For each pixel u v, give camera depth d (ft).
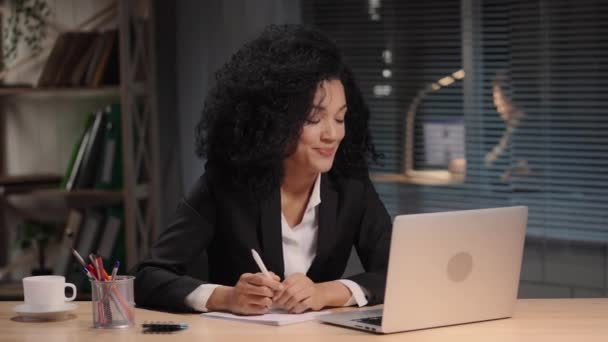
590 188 11.25
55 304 6.41
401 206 12.63
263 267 6.47
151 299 6.78
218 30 12.89
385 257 7.30
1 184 13.00
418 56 12.52
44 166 14.44
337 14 12.84
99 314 6.07
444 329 5.93
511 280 6.22
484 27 12.04
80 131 14.08
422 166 12.60
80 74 12.87
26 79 14.21
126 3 12.46
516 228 6.18
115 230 12.91
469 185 12.16
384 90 12.76
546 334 5.78
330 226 7.27
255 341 5.62
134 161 12.81
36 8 13.94
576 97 11.27
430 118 12.51
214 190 7.26
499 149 11.97
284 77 6.91
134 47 12.81
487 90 12.08
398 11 12.57
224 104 7.22
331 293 6.60
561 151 11.47
